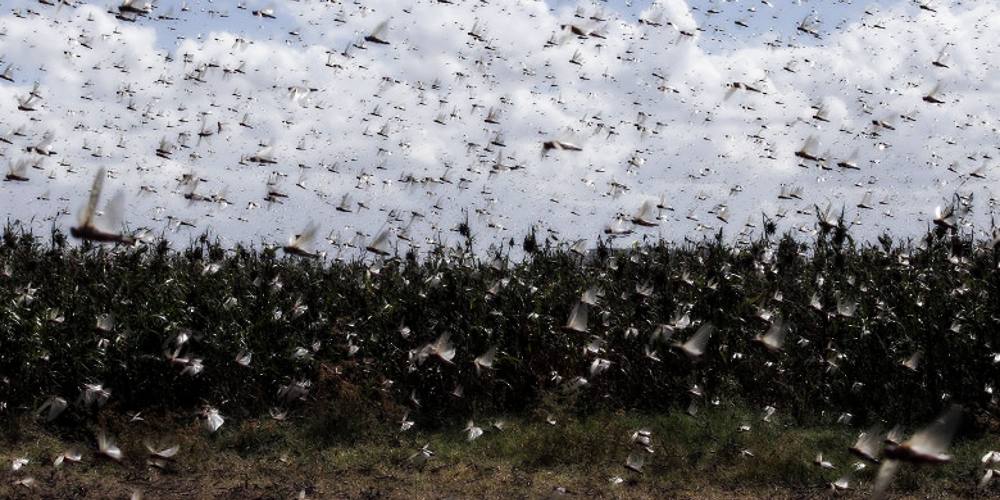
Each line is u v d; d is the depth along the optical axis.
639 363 11.91
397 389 11.92
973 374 10.62
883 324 11.37
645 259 13.74
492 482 9.31
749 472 9.36
